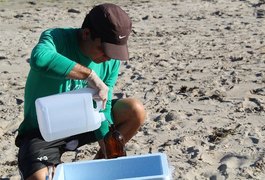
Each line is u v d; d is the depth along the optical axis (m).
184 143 2.97
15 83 4.51
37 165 2.01
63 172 1.76
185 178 2.56
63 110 1.90
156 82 4.34
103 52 2.01
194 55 5.29
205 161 2.74
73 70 1.92
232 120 3.32
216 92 3.94
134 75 4.63
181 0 9.20
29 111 2.11
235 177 2.56
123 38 1.99
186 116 3.44
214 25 6.98
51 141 2.06
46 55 1.92
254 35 6.15
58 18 7.99
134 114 2.24
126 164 1.77
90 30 2.02
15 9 8.91
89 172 1.78
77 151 2.81
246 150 2.84
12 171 2.72
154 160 1.77
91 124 1.94
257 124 3.23
